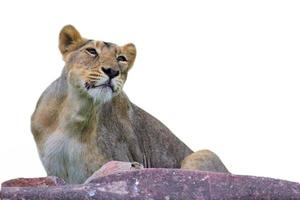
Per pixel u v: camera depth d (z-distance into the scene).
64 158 13.55
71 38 13.51
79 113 13.29
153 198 8.59
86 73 13.06
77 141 13.43
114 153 13.86
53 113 13.53
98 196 8.62
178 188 8.62
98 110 13.45
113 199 8.60
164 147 15.00
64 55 13.53
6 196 8.77
